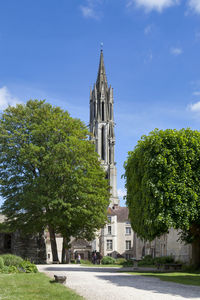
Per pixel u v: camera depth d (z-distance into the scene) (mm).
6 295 10648
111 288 12586
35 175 35781
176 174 21359
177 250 31266
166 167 21234
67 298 10188
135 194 23828
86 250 70125
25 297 10336
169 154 21734
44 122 34938
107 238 70812
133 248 69625
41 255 37688
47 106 38344
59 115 36844
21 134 34969
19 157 34188
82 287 12828
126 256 71000
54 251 35438
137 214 23109
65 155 32906
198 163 21938
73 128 36656
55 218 31234
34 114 36500
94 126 111188
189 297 10672
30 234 38469
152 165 21547
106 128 110188
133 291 11805
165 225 21016
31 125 35500
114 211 77500
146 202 21469
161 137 22469
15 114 36938
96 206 33969
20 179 34562
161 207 20906
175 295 11055
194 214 20844
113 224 71875
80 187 32812
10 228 34594
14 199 33906
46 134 34688
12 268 18422
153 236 22250
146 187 21375
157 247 40938
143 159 22656
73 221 33250
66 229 35062
